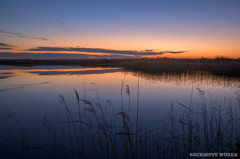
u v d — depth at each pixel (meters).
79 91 7.77
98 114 4.86
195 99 6.31
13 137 3.59
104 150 3.13
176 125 4.03
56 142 3.38
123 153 2.98
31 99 6.50
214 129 3.69
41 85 9.20
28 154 2.92
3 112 5.12
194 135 3.48
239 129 3.62
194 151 2.88
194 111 4.96
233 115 4.47
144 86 8.78
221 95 6.77
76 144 3.34
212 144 3.10
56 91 7.80
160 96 6.82
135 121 4.32
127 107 5.48
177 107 5.41
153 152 2.95
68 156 2.93
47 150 3.06
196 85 8.97
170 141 3.25
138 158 2.79
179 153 2.86
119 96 6.88
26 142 3.37
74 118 4.63
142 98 6.54
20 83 9.80
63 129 3.98
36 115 4.87
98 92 7.56
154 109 5.27
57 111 5.20
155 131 3.71
